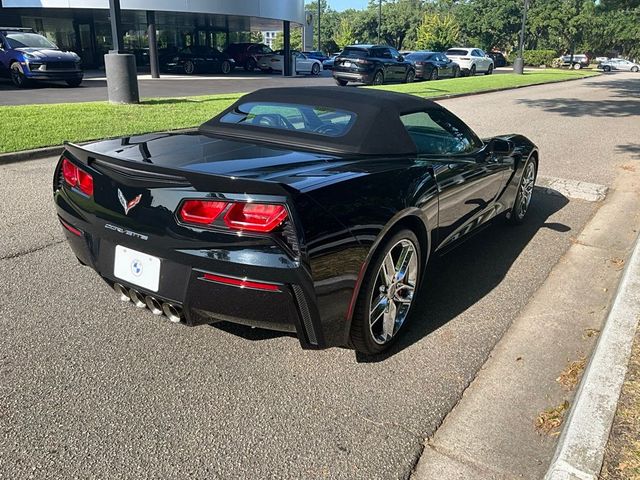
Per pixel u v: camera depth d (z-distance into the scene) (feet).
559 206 20.75
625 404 8.19
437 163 11.73
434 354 10.48
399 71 78.38
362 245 8.93
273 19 97.71
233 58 107.04
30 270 13.38
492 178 14.58
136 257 9.05
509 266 14.87
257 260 8.05
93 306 11.76
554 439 8.29
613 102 57.16
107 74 39.73
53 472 7.25
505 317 12.03
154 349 10.26
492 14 205.87
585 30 196.65
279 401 8.91
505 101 56.65
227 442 7.96
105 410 8.51
